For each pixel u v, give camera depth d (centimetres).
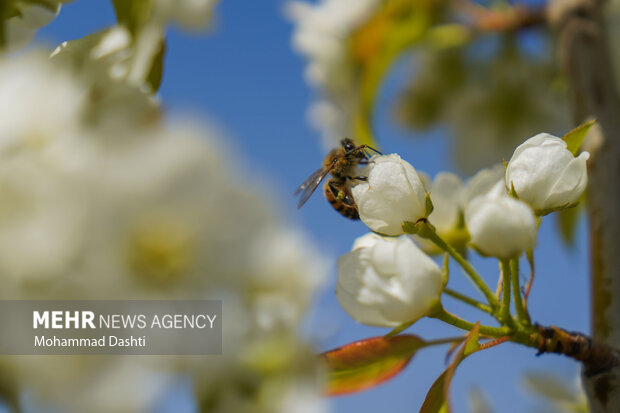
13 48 31
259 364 27
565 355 32
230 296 26
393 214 32
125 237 26
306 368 28
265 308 27
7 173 26
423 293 31
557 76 51
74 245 26
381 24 50
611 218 36
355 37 52
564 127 52
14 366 26
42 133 26
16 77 27
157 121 27
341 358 33
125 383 26
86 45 29
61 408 26
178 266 26
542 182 32
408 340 33
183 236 26
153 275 26
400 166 33
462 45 52
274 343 27
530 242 31
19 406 26
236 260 26
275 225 26
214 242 26
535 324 32
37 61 27
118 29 30
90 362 26
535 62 52
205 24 31
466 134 53
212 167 26
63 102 26
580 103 39
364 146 42
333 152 42
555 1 41
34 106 26
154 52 31
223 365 27
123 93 28
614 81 39
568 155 32
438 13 49
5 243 26
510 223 31
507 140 52
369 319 32
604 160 36
